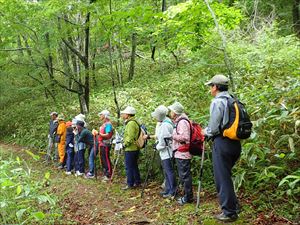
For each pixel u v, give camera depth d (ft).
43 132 45.42
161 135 20.61
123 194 22.88
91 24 34.53
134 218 18.28
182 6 24.18
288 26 46.24
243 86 24.73
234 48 34.35
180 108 18.93
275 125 18.81
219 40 33.83
